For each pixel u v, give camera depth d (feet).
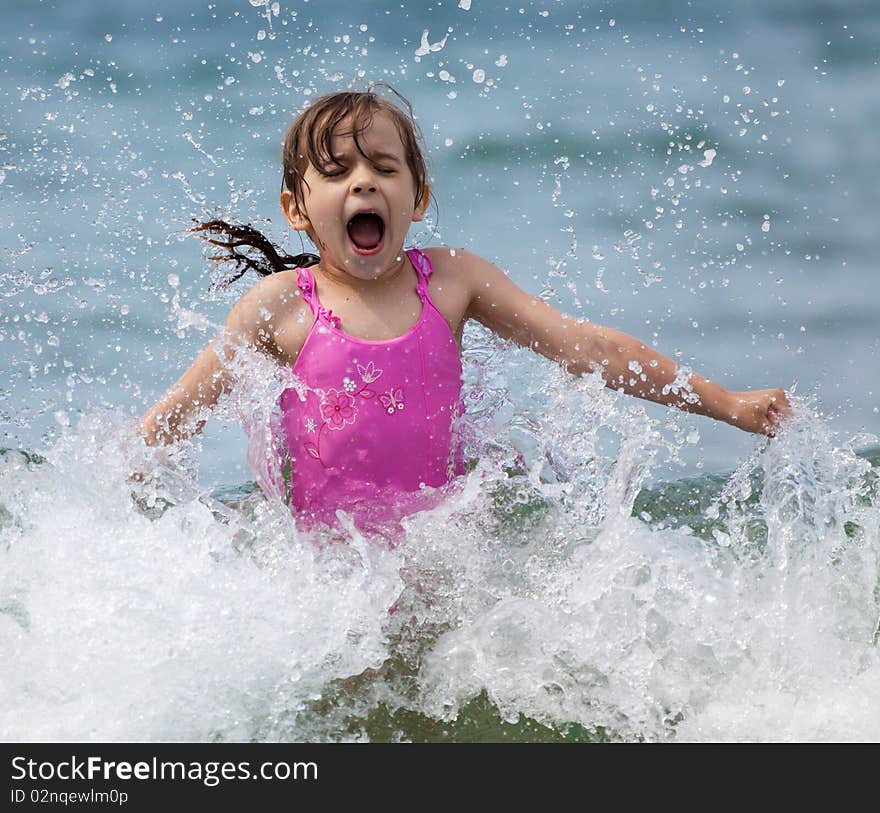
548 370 41.27
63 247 71.10
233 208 60.13
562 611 35.19
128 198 78.89
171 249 71.67
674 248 79.61
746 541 39.19
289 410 39.47
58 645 32.81
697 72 118.11
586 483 40.24
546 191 89.45
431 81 113.70
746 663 33.83
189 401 39.14
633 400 58.95
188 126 95.66
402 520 37.93
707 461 52.85
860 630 35.19
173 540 36.19
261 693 32.35
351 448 38.63
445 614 36.04
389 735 31.58
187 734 31.12
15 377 57.00
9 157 85.76
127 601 34.12
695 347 66.18
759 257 78.95
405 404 38.65
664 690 33.17
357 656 33.63
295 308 39.17
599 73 117.60
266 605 34.65
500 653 34.35
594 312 69.62
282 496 39.40
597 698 33.04
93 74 111.24
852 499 39.11
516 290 41.06
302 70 114.11
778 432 39.65
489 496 39.24
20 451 43.83
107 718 31.17
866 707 32.50
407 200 38.83
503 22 132.87
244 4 138.92
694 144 99.86
